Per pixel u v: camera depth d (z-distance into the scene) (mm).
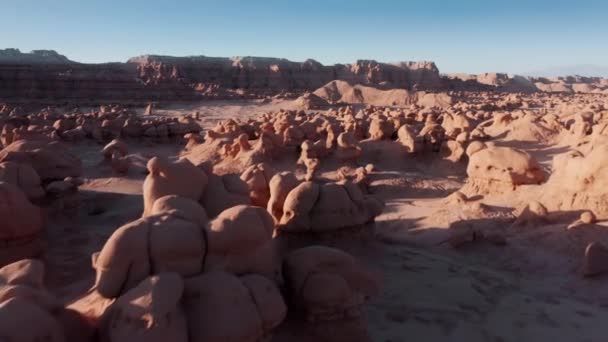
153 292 3947
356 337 5430
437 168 20781
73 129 26828
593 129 20641
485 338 6262
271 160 20469
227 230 4836
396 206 14547
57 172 12961
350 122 24938
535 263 9133
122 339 3855
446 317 6719
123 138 27578
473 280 8062
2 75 60312
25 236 7754
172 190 7215
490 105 50500
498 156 14055
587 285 8008
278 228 8508
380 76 94750
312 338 5238
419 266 8547
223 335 4176
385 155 21453
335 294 5273
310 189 8477
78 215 11977
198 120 44094
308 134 23344
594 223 9922
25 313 3537
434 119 30703
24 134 20953
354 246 8859
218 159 20625
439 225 11602
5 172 10023
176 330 3934
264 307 4555
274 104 64750
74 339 4008
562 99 72938
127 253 4488
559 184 12008
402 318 6617
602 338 6332
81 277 7957
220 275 4504
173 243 4582
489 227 11258
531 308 7215
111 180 16984
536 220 10938
